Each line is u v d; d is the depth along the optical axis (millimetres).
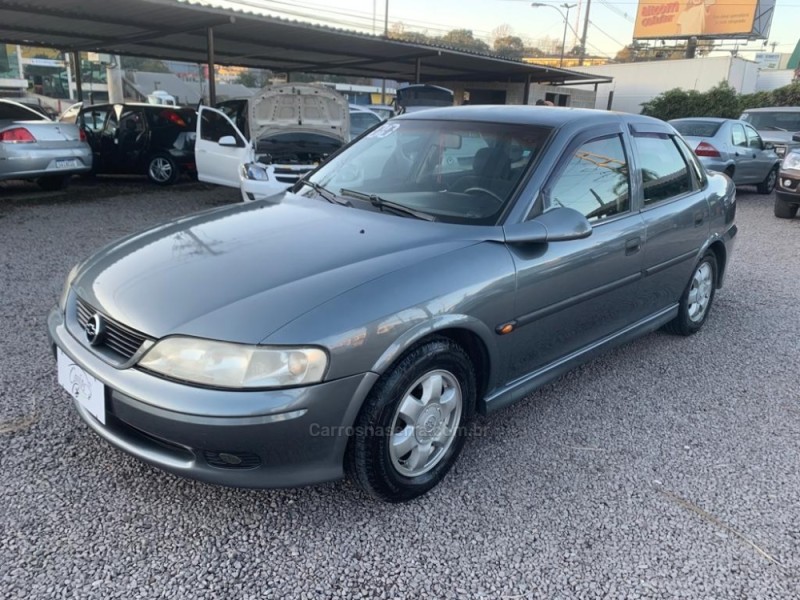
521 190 2967
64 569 2172
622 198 3514
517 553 2361
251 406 2096
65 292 2768
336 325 2191
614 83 36219
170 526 2410
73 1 9523
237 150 8812
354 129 13625
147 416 2170
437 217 2951
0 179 8766
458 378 2680
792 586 2260
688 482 2852
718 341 4594
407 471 2568
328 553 2318
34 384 3412
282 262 2496
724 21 41312
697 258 4301
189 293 2314
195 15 10547
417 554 2334
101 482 2635
